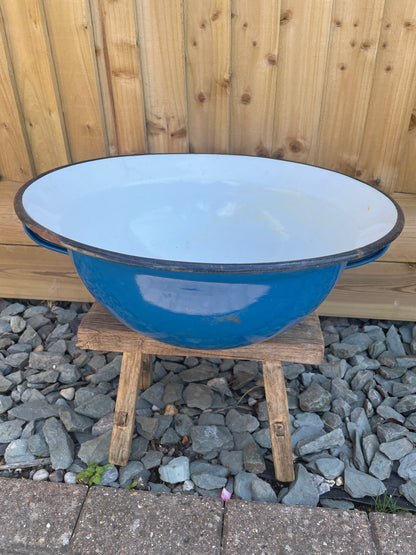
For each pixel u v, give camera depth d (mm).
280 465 1136
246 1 1271
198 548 982
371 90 1360
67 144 1504
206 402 1362
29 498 1077
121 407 1132
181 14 1287
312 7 1263
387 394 1425
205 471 1176
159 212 1268
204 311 835
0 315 1728
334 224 1087
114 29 1318
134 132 1466
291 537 1003
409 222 1527
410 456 1210
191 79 1385
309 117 1410
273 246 1223
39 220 907
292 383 1470
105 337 1090
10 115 1455
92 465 1168
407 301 1646
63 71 1388
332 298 1665
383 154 1441
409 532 1019
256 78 1368
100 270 850
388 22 1271
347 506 1116
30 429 1274
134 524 1023
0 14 1309
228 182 1290
